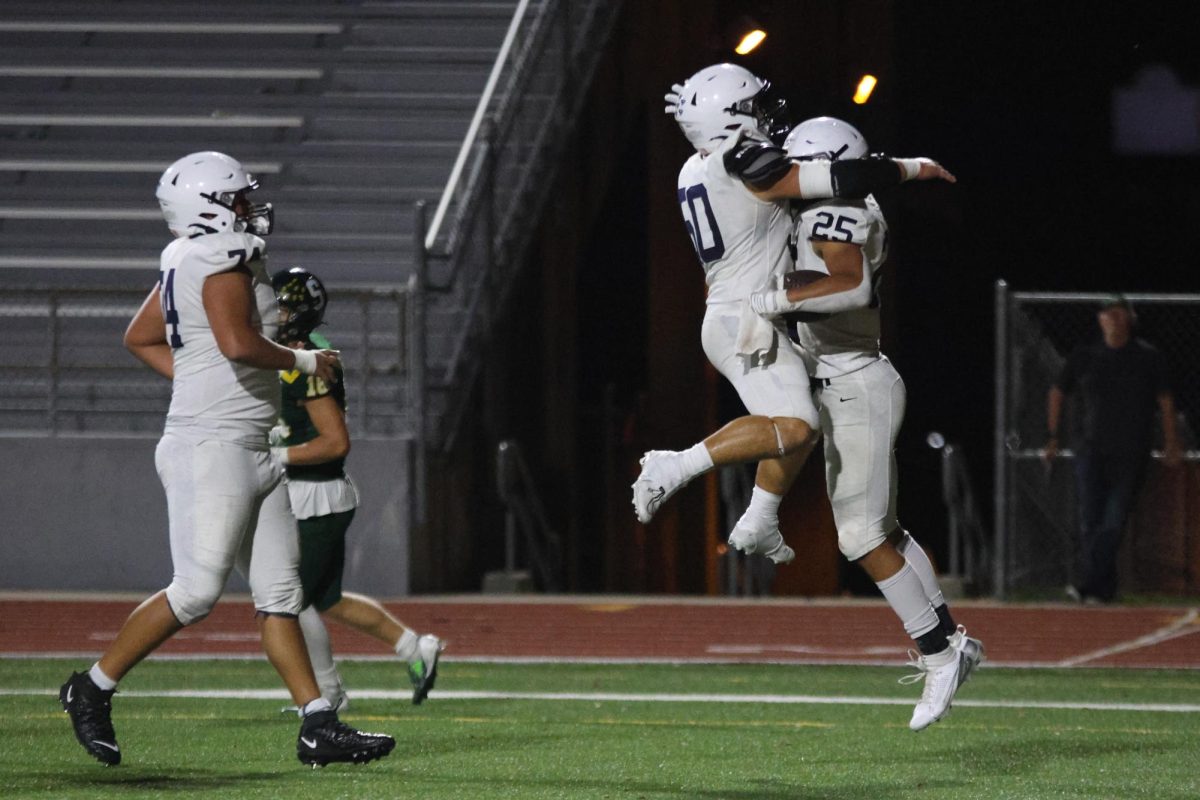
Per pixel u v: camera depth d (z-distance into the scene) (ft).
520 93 151.74
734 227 56.85
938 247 239.09
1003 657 97.81
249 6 176.96
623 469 197.77
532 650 101.09
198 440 53.78
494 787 52.75
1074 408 126.41
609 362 214.48
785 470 58.49
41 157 160.97
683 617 115.55
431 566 132.57
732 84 57.36
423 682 73.56
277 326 62.44
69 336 141.18
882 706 76.89
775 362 57.00
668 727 68.85
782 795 51.85
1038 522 126.11
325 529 67.97
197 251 53.21
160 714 71.31
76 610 117.50
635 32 187.11
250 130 161.99
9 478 129.49
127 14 177.99
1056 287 241.14
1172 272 240.73
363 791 51.67
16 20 177.47
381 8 175.52
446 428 136.05
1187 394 144.66
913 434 235.20
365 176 155.84
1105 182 240.73
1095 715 73.77
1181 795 52.26
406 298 129.59
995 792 52.65
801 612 117.80
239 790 51.78
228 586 128.98
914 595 59.93
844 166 55.52
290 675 54.85
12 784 52.80
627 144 195.62
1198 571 127.24
